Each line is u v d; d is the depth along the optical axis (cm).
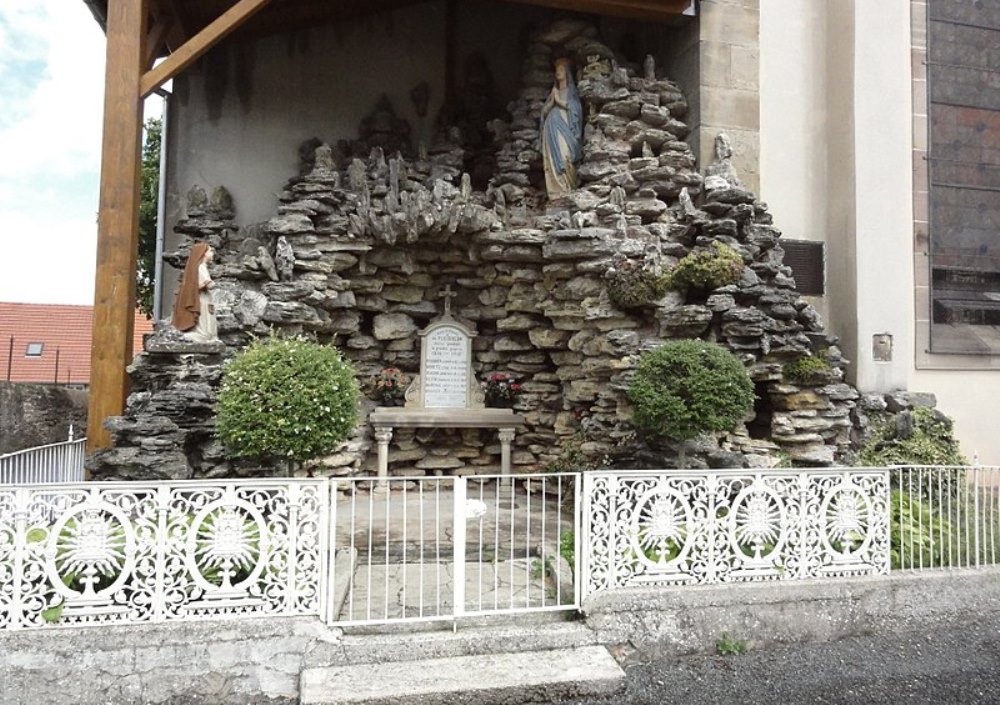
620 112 803
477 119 945
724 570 459
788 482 474
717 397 567
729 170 793
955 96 859
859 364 805
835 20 866
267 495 403
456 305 905
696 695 393
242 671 386
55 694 367
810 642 459
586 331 777
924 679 414
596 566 443
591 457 754
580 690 385
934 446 749
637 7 795
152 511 388
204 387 622
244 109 909
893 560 509
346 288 816
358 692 363
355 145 905
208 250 654
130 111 668
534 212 853
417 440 870
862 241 818
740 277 690
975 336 848
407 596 466
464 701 370
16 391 882
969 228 857
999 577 501
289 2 879
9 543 376
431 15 972
